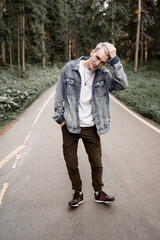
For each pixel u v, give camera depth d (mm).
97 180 2422
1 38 17375
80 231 2078
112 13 21250
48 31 34562
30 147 4367
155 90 12312
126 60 32062
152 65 29125
